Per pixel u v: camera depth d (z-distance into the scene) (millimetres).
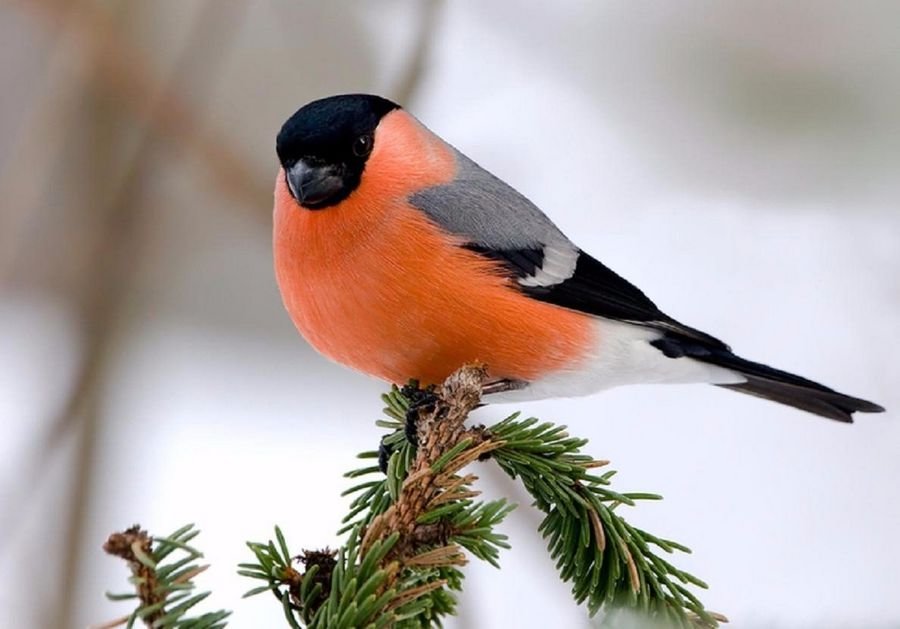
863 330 10891
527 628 9141
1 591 9969
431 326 7414
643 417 10961
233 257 11953
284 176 7691
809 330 10930
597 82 11586
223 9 11133
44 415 10719
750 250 11555
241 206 11594
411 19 11312
